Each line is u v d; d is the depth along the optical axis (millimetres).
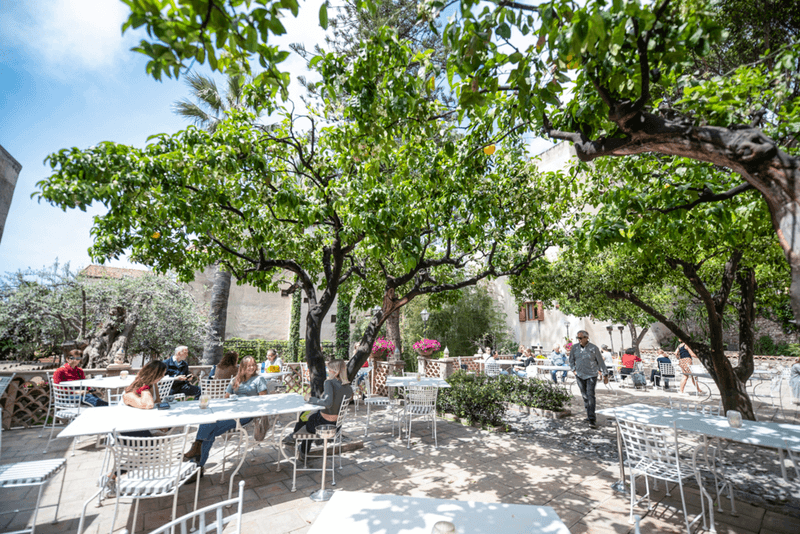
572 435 6711
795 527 3529
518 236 6262
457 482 4535
